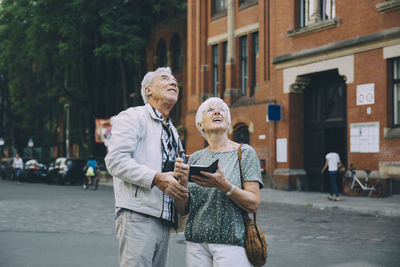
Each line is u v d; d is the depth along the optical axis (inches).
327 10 737.0
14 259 266.5
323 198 629.0
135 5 1217.4
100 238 340.2
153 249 125.3
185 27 1197.7
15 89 1824.6
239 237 121.9
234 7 938.7
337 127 741.3
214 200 124.5
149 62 1333.7
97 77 1496.1
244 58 930.1
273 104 804.6
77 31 1194.6
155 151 129.2
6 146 2352.4
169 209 127.1
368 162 641.6
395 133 607.8
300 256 275.0
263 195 686.5
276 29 812.0
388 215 471.2
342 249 295.4
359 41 656.4
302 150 794.2
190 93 1040.8
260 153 842.8
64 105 1562.5
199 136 999.0
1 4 1311.5
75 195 759.1
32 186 1063.0
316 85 781.3
